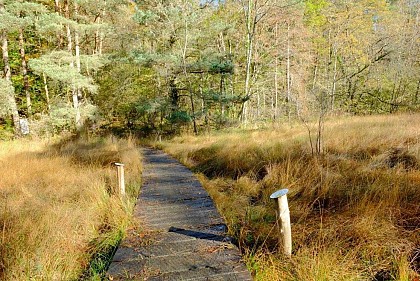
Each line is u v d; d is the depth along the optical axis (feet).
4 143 45.42
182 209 15.39
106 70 67.41
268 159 21.59
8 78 51.29
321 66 81.25
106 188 19.01
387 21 68.59
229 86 80.74
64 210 14.07
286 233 9.78
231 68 55.67
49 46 67.00
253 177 20.21
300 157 20.13
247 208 14.34
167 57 52.24
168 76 61.36
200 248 10.95
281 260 9.66
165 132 72.33
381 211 11.68
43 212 13.57
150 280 8.95
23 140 48.08
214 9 69.67
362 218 11.07
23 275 9.41
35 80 69.67
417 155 16.71
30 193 17.25
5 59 51.11
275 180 17.80
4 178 21.59
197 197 17.53
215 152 29.32
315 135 26.17
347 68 68.95
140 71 70.03
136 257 10.41
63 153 33.09
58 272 9.98
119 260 10.23
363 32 69.26
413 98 61.98
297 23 70.54
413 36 58.13
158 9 52.44
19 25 44.32
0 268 9.74
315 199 14.23
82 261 11.13
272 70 76.89
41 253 10.33
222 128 59.11
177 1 52.80
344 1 70.03
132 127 76.18
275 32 72.49
